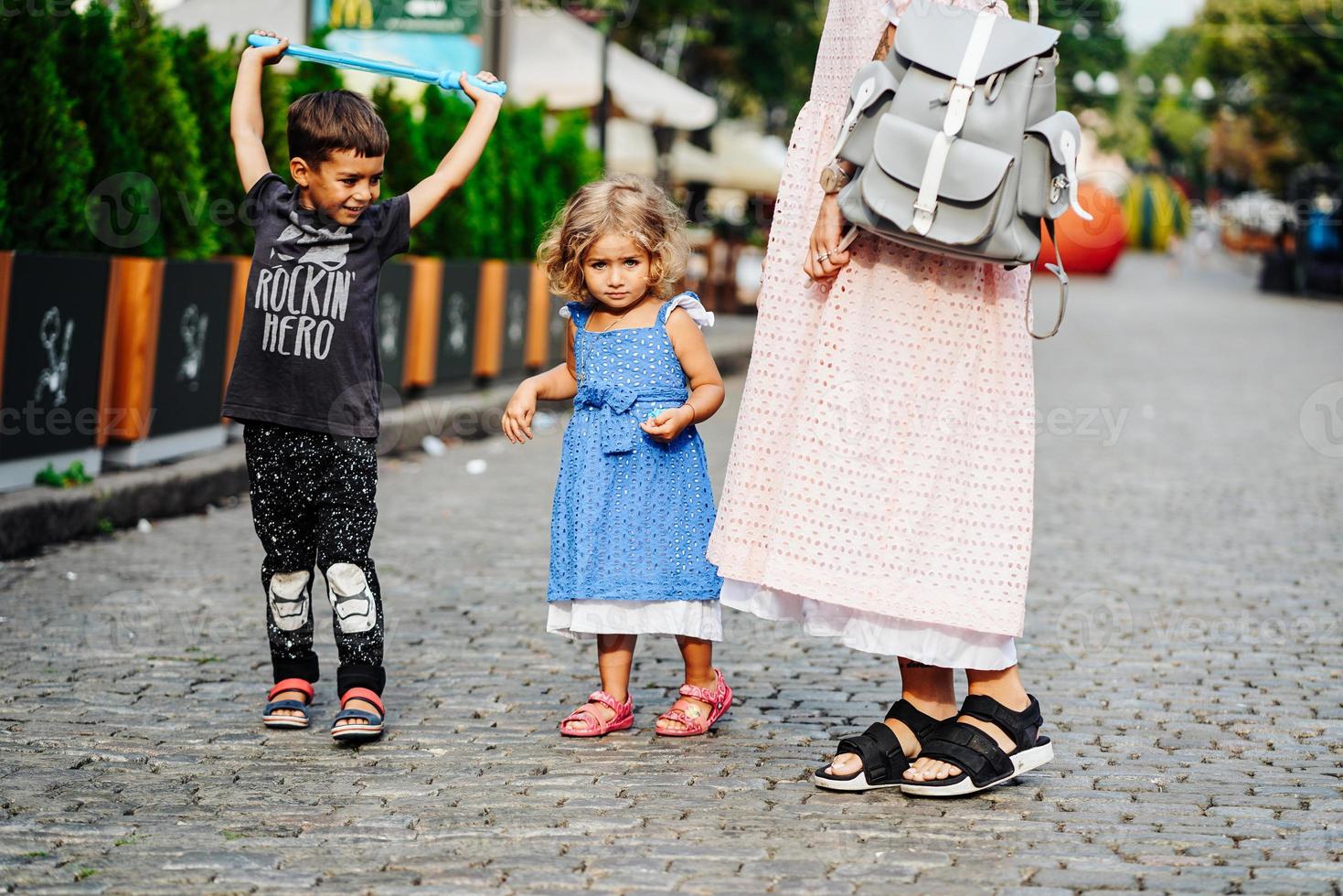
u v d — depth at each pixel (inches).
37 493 251.4
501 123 497.7
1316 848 123.2
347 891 110.5
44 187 260.7
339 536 150.2
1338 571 255.8
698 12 916.0
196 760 142.9
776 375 140.1
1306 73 1375.5
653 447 154.3
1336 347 817.5
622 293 153.4
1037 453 410.6
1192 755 151.3
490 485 337.7
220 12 522.6
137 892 109.9
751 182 912.3
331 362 147.9
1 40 252.7
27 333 251.6
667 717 155.5
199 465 299.4
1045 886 113.8
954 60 127.0
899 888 112.9
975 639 133.9
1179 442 437.7
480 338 470.3
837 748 151.6
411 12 507.2
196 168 307.1
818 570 133.6
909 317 134.0
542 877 113.9
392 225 151.3
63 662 177.9
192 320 307.9
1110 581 244.7
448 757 145.3
